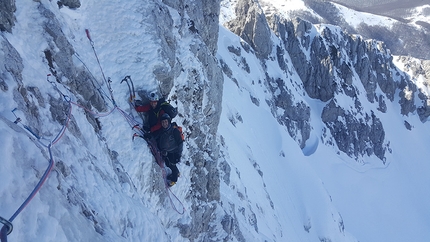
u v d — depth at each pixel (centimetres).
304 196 3434
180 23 1161
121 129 821
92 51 830
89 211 518
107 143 778
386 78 7156
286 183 3362
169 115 855
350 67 6109
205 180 1198
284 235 2364
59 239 374
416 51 16662
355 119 5872
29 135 477
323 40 5897
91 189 577
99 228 509
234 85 3694
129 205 686
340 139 5644
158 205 908
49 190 425
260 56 5153
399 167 6288
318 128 5597
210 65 1348
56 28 717
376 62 7056
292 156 3694
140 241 668
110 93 829
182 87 1089
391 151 6475
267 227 2061
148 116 888
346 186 5150
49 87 632
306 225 3186
